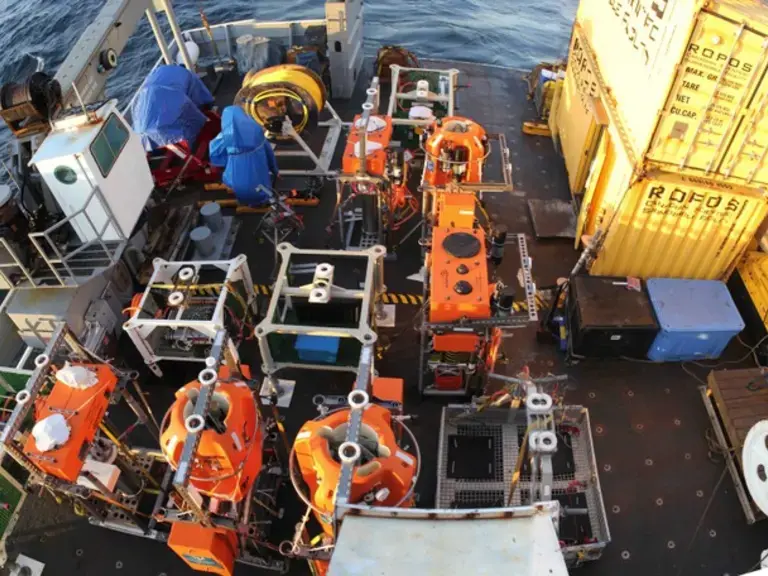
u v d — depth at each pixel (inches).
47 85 472.4
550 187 635.5
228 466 322.3
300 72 641.0
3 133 933.8
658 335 460.4
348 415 331.6
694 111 401.1
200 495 339.9
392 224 561.3
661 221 467.2
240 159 557.6
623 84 479.8
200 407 310.0
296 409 465.1
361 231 587.5
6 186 452.4
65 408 345.7
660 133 417.1
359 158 500.7
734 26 359.6
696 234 473.7
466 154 533.3
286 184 626.8
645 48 437.7
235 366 377.7
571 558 374.9
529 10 1183.6
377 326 511.5
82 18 1158.3
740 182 434.0
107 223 467.2
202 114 631.2
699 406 460.4
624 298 470.0
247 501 353.7
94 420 351.3
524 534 248.7
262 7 1191.6
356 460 287.3
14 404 443.8
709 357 481.4
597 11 551.5
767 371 439.8
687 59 379.2
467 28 1114.1
